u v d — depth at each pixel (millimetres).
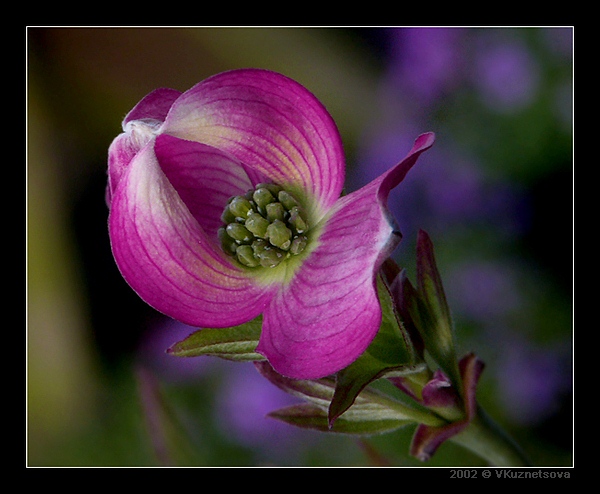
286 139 283
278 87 281
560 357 397
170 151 287
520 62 440
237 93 281
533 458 382
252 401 391
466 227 422
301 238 281
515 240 420
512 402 395
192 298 280
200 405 403
